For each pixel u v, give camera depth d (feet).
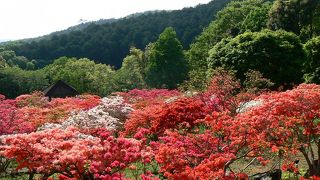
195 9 394.32
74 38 408.05
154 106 79.92
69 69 267.80
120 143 36.24
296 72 121.70
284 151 48.91
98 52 385.70
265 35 122.93
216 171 35.83
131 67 259.80
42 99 118.62
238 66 121.29
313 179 41.34
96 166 33.50
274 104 45.83
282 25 170.81
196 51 225.76
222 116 46.11
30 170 38.88
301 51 124.36
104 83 234.58
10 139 34.94
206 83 87.20
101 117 73.46
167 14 407.64
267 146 44.11
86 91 233.76
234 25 211.82
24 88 232.73
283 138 46.06
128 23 411.54
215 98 75.61
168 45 235.81
